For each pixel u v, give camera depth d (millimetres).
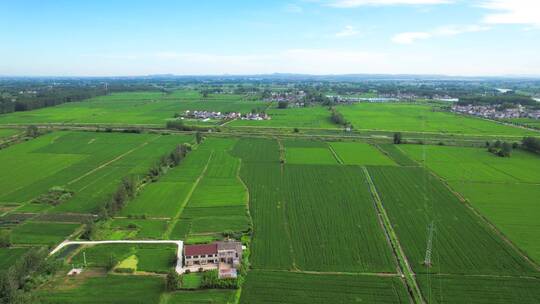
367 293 90188
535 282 94625
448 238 116625
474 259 104875
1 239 110438
